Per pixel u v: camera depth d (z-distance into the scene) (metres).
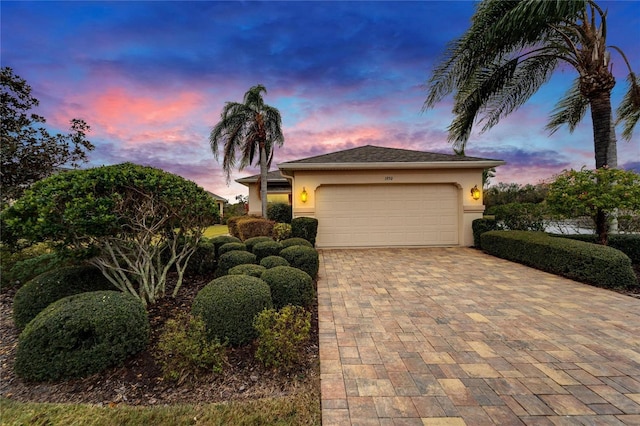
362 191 10.73
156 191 4.28
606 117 7.86
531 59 9.33
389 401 2.49
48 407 2.38
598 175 6.71
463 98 9.57
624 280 5.54
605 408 2.38
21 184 8.20
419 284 6.06
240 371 2.93
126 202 4.12
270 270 4.60
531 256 7.39
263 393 2.63
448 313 4.47
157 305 4.43
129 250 4.58
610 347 3.37
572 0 6.23
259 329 3.10
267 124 15.44
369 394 2.58
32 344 2.71
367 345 3.49
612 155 7.84
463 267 7.52
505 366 3.00
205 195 5.14
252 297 3.42
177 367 2.79
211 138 14.89
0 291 5.48
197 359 2.77
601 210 6.74
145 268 4.55
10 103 8.48
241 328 3.29
